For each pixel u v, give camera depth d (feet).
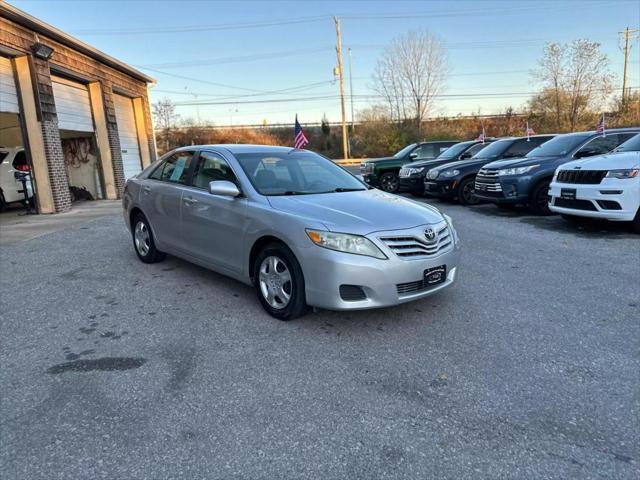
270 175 14.55
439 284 12.35
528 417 8.23
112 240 24.79
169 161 17.95
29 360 10.73
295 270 11.97
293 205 12.62
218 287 15.92
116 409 8.66
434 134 128.98
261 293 13.12
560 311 13.17
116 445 7.62
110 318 13.28
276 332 12.04
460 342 11.30
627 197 21.65
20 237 26.40
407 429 7.95
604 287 15.19
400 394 9.05
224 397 9.04
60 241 24.84
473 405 8.63
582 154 28.66
